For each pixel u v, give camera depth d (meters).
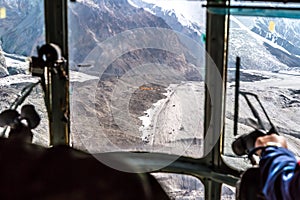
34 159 0.41
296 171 1.21
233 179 2.11
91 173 0.40
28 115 1.87
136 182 0.42
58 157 0.41
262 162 1.38
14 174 0.39
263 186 1.32
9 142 0.43
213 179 2.17
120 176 0.41
